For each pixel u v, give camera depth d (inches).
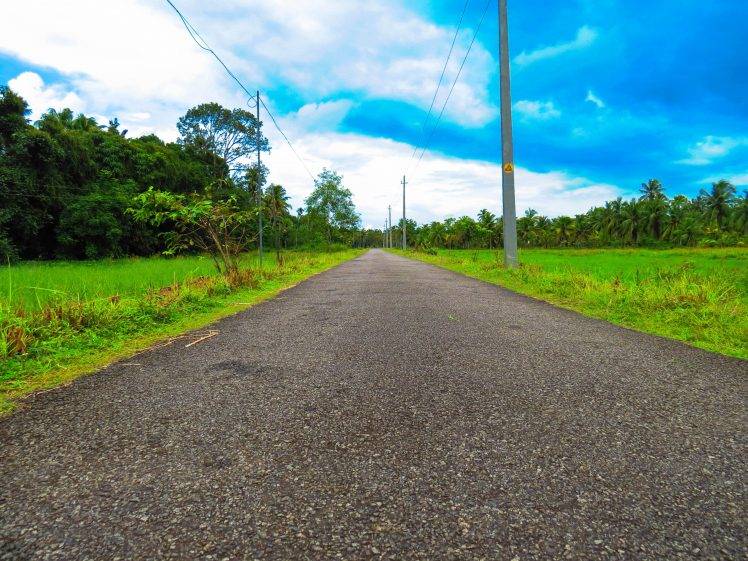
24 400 118.0
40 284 346.6
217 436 93.4
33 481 76.0
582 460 82.0
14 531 62.3
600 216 3043.8
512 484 73.9
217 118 1899.6
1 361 149.1
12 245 947.3
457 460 82.0
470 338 189.6
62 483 75.3
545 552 57.6
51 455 85.7
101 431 96.7
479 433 93.7
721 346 175.0
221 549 58.5
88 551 58.1
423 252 1647.4
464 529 62.4
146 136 1850.4
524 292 375.9
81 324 203.0
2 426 100.3
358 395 117.6
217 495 71.2
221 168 1877.5
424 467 79.6
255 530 62.4
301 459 83.0
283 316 255.8
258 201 674.2
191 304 281.9
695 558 56.2
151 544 59.5
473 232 2807.6
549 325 221.3
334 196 1748.3
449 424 98.3
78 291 295.4
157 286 367.6
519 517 65.1
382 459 82.7
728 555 56.7
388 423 99.1
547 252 1883.6
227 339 193.5
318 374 137.5
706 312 231.9
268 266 628.1
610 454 84.4
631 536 60.6
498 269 565.3
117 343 185.3
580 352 164.7
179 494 71.6
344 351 167.0
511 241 572.7
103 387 128.0
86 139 1283.2
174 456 84.7
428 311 268.1
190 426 98.8
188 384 129.5
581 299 311.3
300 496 70.8
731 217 2568.9
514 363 148.9
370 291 388.2
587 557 56.5
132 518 65.3
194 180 1558.8
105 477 77.2
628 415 103.3
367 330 208.7
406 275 590.9
